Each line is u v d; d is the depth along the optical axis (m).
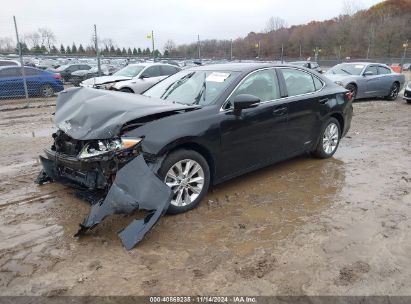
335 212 4.33
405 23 64.81
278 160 5.41
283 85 5.37
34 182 5.16
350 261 3.34
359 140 8.00
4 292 2.90
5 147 7.22
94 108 4.14
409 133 8.74
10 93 14.75
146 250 3.47
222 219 4.10
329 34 69.00
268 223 4.03
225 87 4.70
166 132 3.93
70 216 4.14
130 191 3.57
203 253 3.43
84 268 3.20
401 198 4.76
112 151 3.73
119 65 31.14
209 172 4.41
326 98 5.99
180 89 5.10
